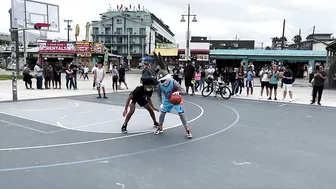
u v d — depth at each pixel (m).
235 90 17.53
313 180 4.79
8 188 4.27
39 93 16.19
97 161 5.48
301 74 44.50
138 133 7.66
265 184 4.59
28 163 5.32
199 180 4.69
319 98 13.96
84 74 29.86
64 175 4.79
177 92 7.28
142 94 7.83
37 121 8.98
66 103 12.88
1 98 13.77
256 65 44.69
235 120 9.71
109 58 55.19
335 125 9.25
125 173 4.92
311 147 6.70
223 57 43.75
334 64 24.94
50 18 17.45
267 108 12.60
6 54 58.72
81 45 45.25
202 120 9.59
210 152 6.16
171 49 41.59
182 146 6.55
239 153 6.13
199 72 19.55
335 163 5.64
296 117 10.56
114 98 14.84
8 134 7.37
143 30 84.81
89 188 4.32
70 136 7.27
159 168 5.18
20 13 15.09
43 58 45.97
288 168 5.32
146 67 15.02
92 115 10.12
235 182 4.64
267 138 7.44
